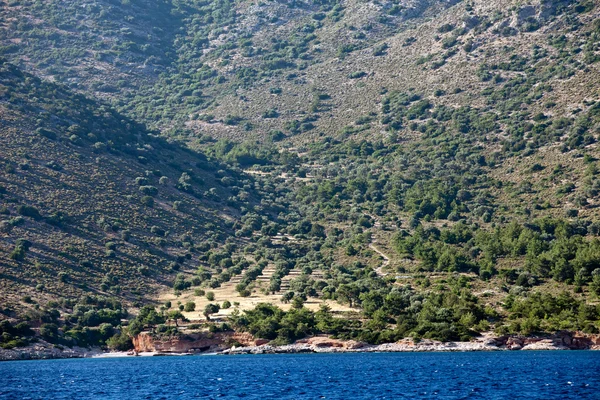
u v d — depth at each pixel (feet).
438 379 547.90
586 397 466.29
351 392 500.74
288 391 509.35
